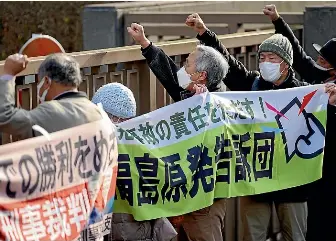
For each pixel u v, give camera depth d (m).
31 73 9.11
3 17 25.69
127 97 8.95
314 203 10.59
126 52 10.62
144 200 9.09
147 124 9.17
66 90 8.04
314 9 16.03
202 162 9.50
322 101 10.35
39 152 7.64
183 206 9.35
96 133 8.12
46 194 7.73
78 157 7.99
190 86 9.66
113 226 9.01
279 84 10.35
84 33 17.73
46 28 25.19
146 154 9.08
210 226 9.72
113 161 8.44
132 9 18.28
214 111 9.66
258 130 10.03
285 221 10.56
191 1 20.42
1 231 7.31
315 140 10.37
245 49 13.45
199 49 9.60
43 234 7.67
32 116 7.74
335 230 10.56
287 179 10.27
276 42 10.12
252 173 10.05
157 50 9.90
